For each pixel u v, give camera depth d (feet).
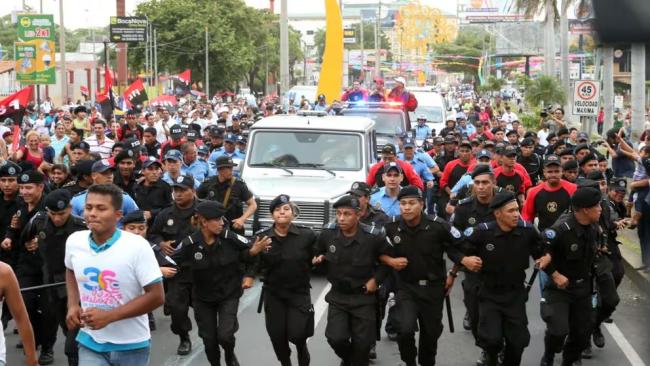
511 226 23.12
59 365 27.17
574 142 54.75
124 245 17.01
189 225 29.17
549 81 119.34
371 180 39.68
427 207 48.26
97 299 17.02
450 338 30.09
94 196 16.88
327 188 41.88
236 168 44.70
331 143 44.98
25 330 17.04
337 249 23.35
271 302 24.27
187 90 152.05
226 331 23.84
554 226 23.80
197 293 24.45
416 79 361.71
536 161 44.88
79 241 17.26
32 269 27.43
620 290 37.93
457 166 42.34
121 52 184.85
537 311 34.30
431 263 23.85
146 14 230.89
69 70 229.66
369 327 23.30
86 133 59.36
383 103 63.93
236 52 236.02
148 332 18.16
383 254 23.35
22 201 28.81
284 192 41.16
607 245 27.91
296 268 23.86
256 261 24.08
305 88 131.85
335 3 78.33
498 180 35.58
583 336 24.94
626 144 49.06
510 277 23.35
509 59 326.24
